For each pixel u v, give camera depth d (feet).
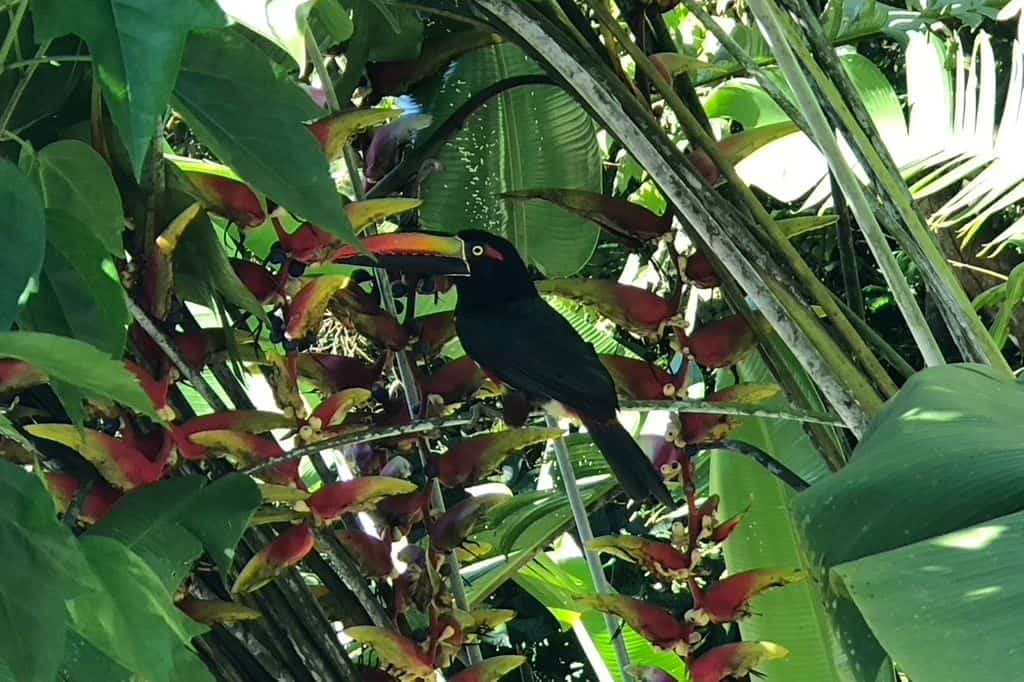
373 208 6.32
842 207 7.56
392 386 7.41
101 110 5.76
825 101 6.66
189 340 6.22
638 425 10.73
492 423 8.64
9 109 5.28
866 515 4.23
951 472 4.21
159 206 6.06
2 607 3.86
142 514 5.31
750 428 9.15
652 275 14.52
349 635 6.25
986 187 11.53
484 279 8.45
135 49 3.62
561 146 9.06
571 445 11.07
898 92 18.39
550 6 7.00
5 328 3.96
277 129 4.79
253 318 7.48
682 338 6.89
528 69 8.76
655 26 7.43
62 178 5.06
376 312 6.95
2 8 4.79
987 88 12.16
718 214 6.53
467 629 6.76
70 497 6.03
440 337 7.07
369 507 6.08
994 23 15.79
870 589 3.89
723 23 14.16
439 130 7.51
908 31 13.33
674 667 12.05
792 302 6.44
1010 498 4.08
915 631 3.73
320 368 7.04
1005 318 8.39
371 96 8.20
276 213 6.15
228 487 5.52
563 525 9.95
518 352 8.03
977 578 3.80
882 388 6.44
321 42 8.16
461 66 8.73
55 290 4.64
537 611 19.40
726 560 8.97
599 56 7.09
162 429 5.92
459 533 6.48
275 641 6.35
